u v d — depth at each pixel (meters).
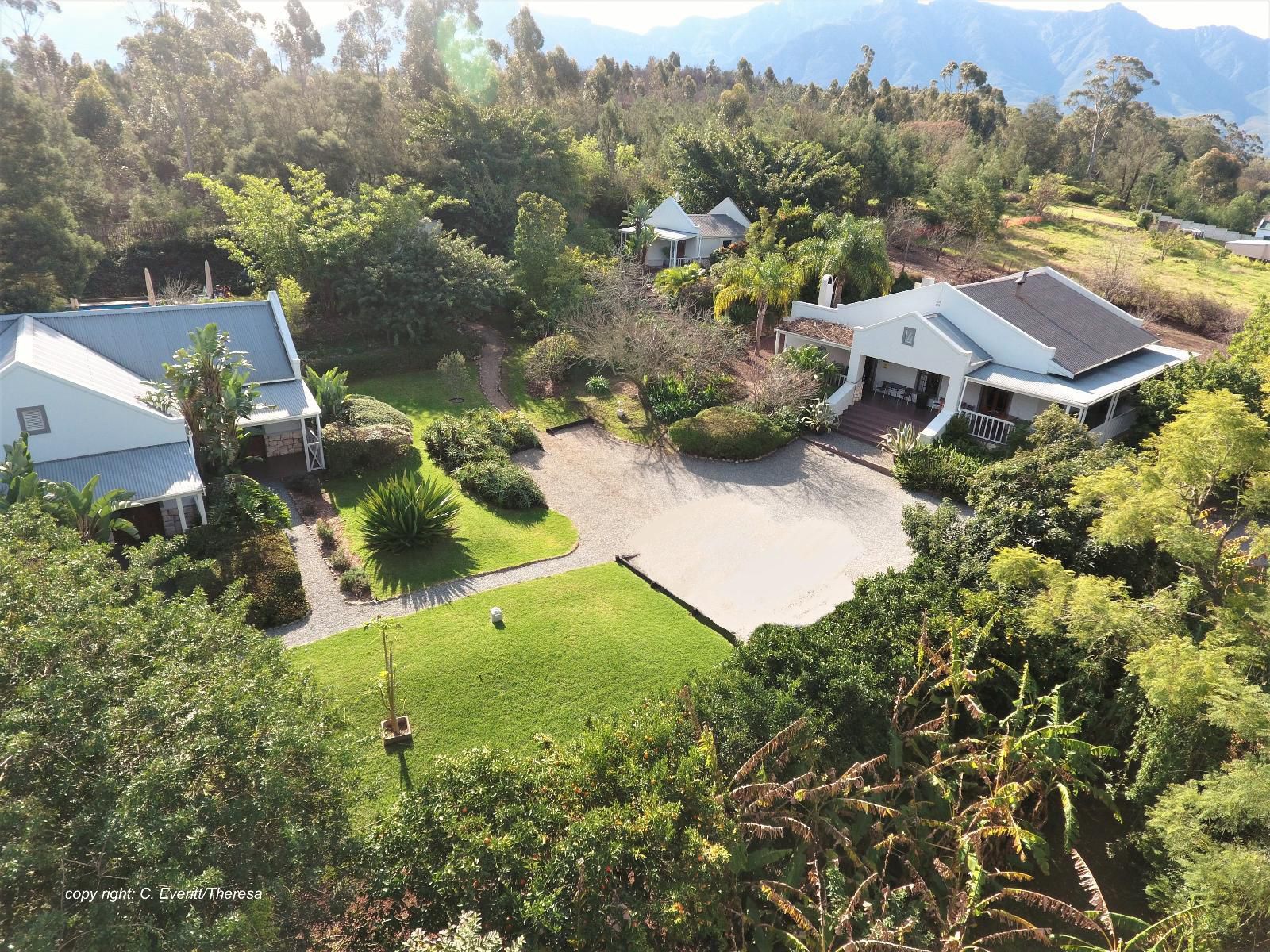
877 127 74.44
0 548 11.62
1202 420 16.19
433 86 73.62
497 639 20.97
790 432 34.44
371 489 29.89
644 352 37.47
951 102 112.56
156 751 9.41
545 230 46.34
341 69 76.38
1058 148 107.88
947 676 17.39
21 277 42.75
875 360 38.44
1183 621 16.62
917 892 14.50
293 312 41.31
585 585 24.20
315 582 23.91
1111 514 16.95
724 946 12.68
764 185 66.56
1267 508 17.14
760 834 13.20
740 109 92.56
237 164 59.41
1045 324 35.91
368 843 11.28
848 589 24.39
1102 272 58.41
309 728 10.97
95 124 66.88
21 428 23.19
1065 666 18.06
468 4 95.62
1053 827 17.41
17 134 43.97
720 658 20.64
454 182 58.72
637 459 33.75
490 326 48.53
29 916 8.38
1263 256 75.31
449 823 11.62
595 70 114.12
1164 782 14.94
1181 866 13.96
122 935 8.17
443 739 17.47
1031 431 31.41
